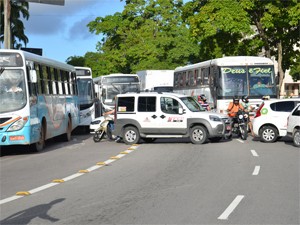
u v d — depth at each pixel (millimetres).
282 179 12992
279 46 39062
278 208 9547
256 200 10312
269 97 28359
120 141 25375
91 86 33750
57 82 24312
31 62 20031
